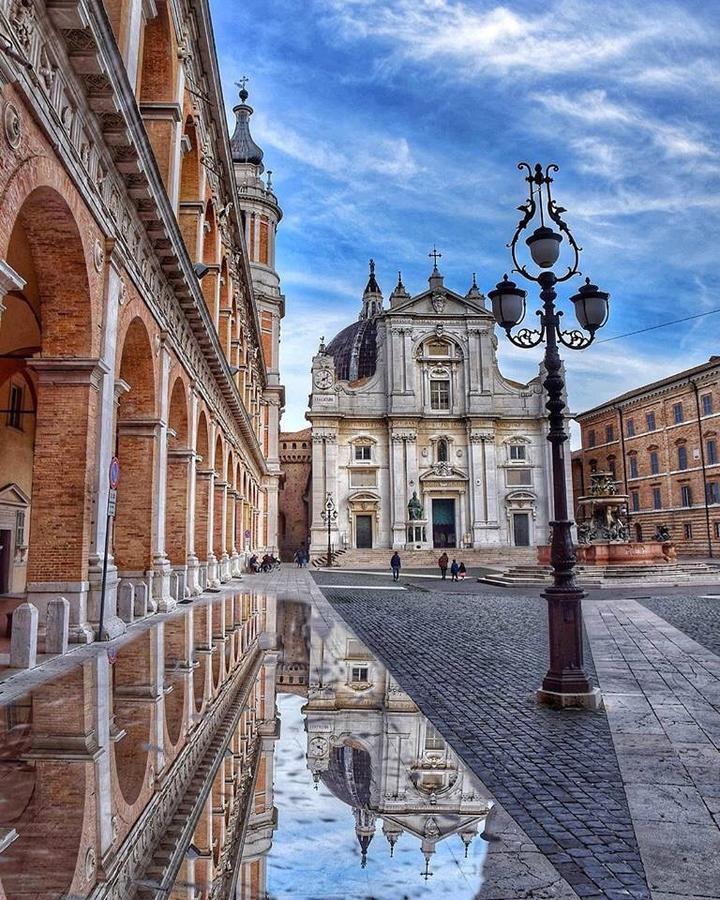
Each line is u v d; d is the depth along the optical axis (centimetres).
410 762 553
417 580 4044
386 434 6481
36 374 1128
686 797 530
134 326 1469
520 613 2097
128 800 434
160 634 1252
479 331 6588
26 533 2216
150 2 1467
